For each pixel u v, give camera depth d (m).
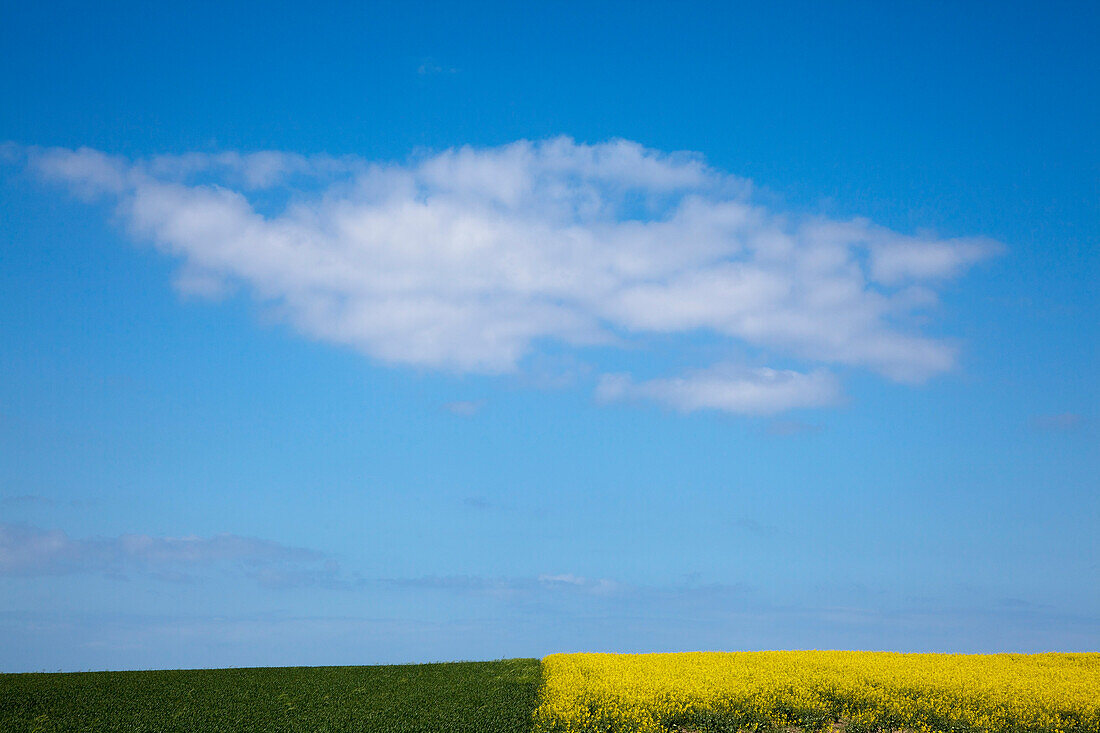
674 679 25.81
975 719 20.62
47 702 25.17
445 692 27.11
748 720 21.09
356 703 25.09
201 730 21.05
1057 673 28.45
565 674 28.53
